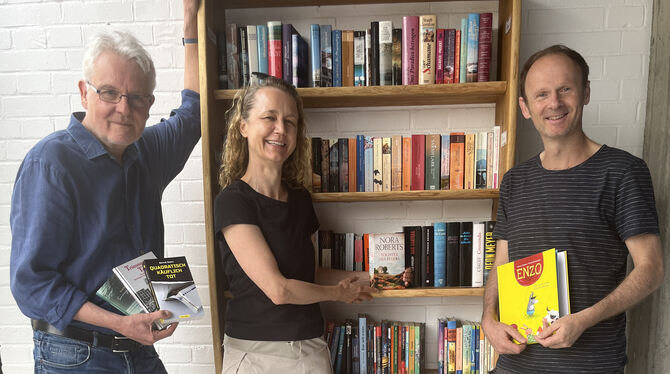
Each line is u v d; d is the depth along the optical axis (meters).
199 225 2.19
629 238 1.37
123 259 1.59
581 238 1.40
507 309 1.49
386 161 1.90
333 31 1.84
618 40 2.03
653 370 1.94
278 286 1.40
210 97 1.77
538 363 1.43
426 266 1.90
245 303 1.51
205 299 2.21
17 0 2.10
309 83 1.97
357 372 2.01
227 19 2.08
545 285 1.40
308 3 2.03
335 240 1.98
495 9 2.02
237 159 1.64
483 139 1.88
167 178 1.87
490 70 2.02
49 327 1.45
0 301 2.21
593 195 1.40
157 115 2.14
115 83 1.53
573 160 1.46
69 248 1.49
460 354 2.00
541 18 2.03
